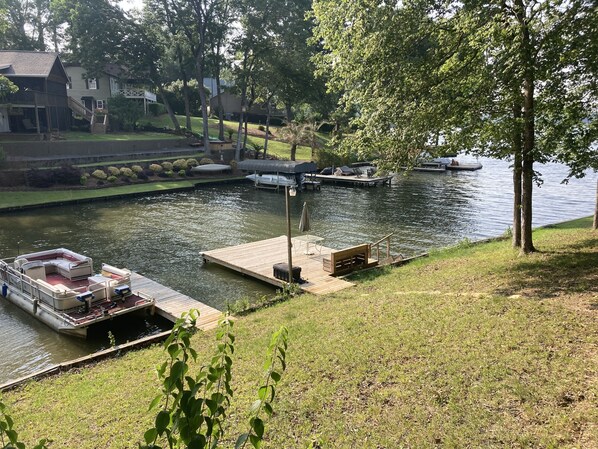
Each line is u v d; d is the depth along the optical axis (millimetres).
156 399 2045
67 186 33062
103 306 12703
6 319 13102
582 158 10305
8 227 24297
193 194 35219
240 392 6879
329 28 12867
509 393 5828
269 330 9773
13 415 7254
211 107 66625
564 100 10203
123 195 32750
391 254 19062
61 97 44562
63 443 6238
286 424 5871
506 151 11156
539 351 6746
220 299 14594
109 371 8875
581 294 8789
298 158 48719
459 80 11148
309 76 41594
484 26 10445
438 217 26719
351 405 6148
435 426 5430
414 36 11758
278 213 28438
